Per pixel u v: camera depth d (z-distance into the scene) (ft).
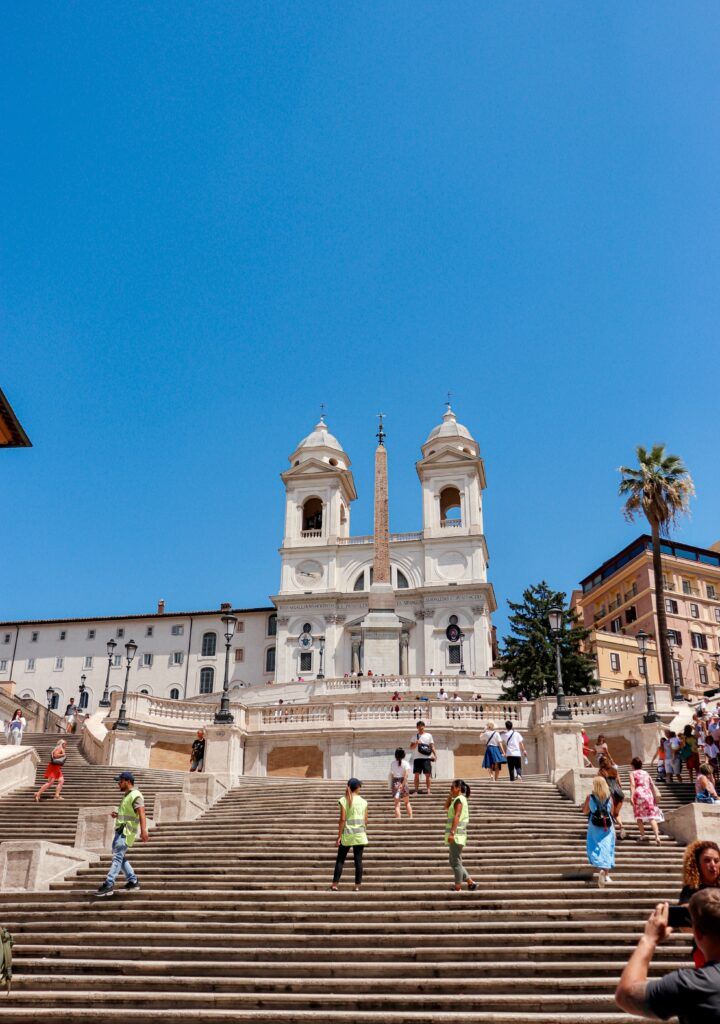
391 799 69.41
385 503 222.07
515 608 189.16
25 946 38.91
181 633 275.39
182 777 90.53
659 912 15.53
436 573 254.88
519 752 82.94
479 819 60.18
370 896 42.80
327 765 106.63
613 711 109.09
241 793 75.41
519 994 32.53
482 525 270.46
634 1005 14.37
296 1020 31.07
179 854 53.11
